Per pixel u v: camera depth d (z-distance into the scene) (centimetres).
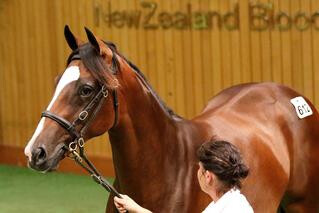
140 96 698
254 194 770
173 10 1325
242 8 1259
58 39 1458
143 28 1360
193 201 714
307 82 1222
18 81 1522
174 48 1337
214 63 1304
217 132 766
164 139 713
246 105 845
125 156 700
